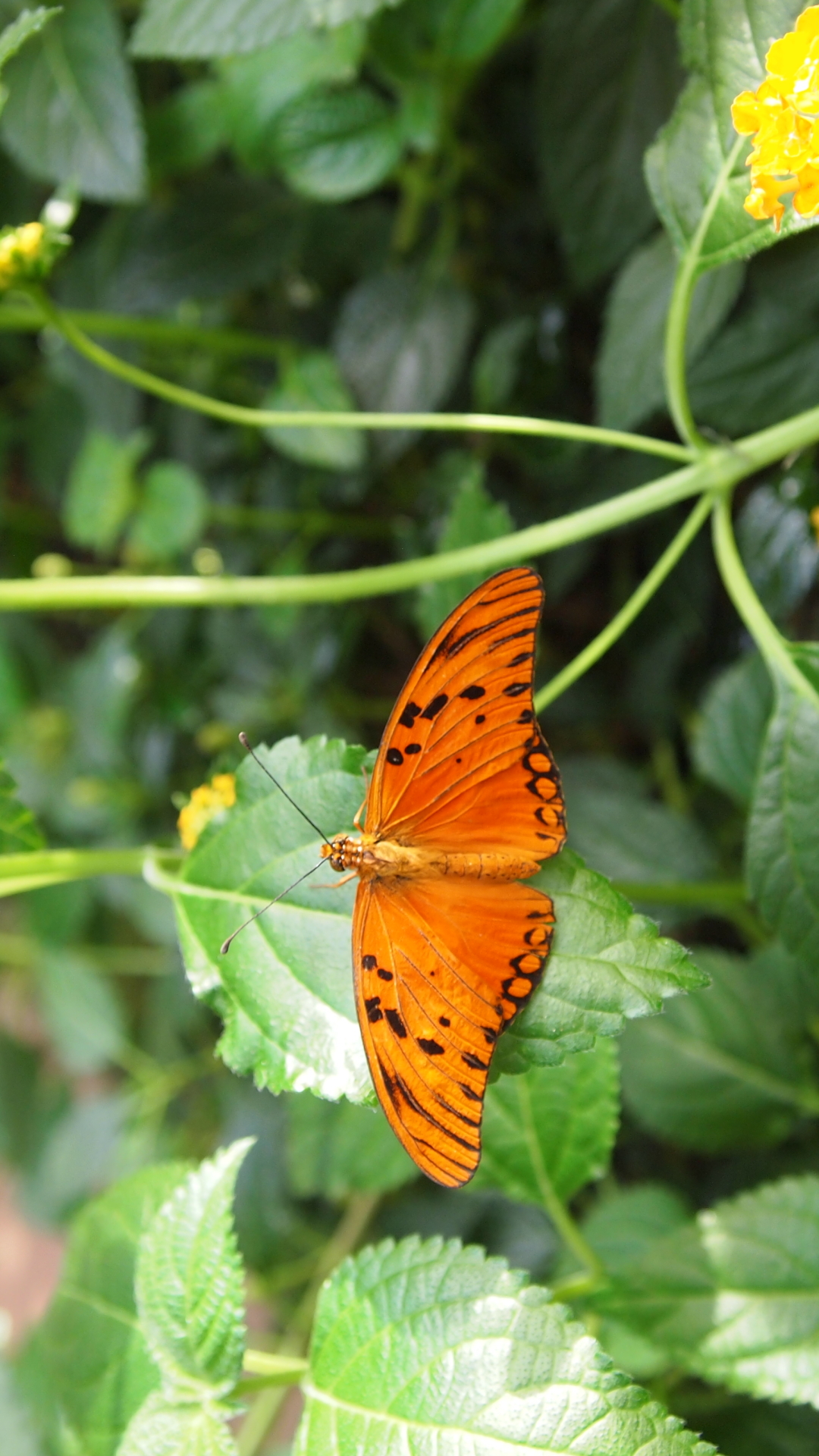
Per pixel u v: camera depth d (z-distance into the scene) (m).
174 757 0.66
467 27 0.46
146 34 0.43
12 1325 0.83
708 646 0.52
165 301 0.52
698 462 0.42
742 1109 0.46
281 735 0.62
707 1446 0.37
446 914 0.38
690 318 0.44
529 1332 0.38
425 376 0.50
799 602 0.47
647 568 0.52
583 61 0.47
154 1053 0.69
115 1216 0.43
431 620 0.46
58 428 0.67
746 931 0.48
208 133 0.50
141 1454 0.40
